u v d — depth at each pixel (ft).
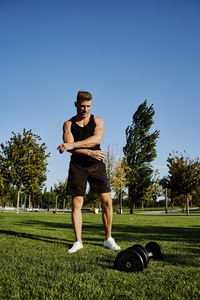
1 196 85.81
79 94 11.60
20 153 80.33
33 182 80.53
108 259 9.02
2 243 12.50
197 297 5.32
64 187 168.45
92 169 11.87
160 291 5.66
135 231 20.47
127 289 5.84
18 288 5.86
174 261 8.87
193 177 98.73
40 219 39.96
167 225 28.63
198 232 19.84
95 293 5.50
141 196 124.47
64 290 5.73
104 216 11.72
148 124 129.59
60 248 11.19
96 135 11.86
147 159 126.00
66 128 12.11
